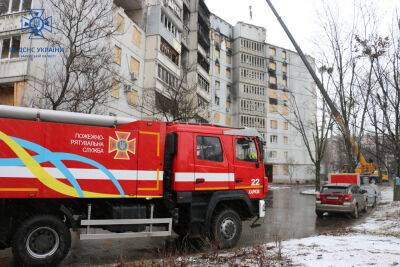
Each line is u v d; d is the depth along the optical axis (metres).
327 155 69.38
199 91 40.09
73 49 15.38
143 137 8.29
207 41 46.06
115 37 26.20
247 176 9.91
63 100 14.98
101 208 8.05
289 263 6.87
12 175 6.94
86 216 7.79
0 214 7.14
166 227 8.56
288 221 15.73
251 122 60.22
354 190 17.69
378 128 12.26
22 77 19.30
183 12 40.59
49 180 7.22
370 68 13.87
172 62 33.72
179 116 24.08
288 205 23.09
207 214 8.98
